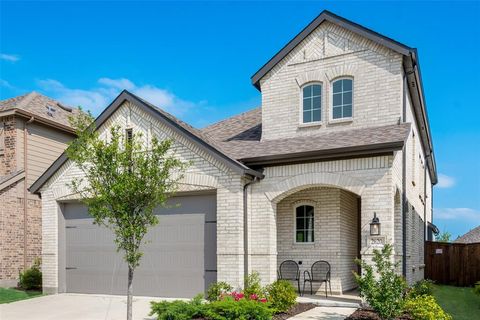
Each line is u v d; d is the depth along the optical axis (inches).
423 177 872.9
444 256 796.0
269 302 400.5
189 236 530.3
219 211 500.7
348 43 562.9
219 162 505.0
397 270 473.4
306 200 561.9
